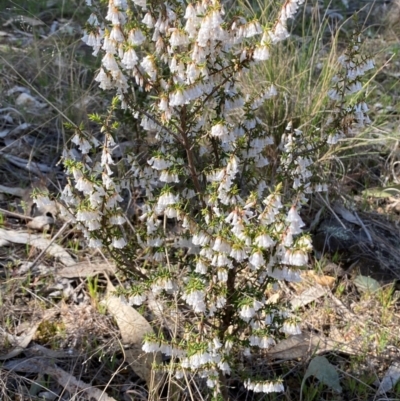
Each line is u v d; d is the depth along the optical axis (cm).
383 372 73
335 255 87
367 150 102
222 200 56
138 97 80
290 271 55
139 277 66
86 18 133
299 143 66
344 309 80
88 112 103
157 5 54
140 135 87
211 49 53
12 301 76
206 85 54
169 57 55
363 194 97
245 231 53
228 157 61
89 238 60
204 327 60
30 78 111
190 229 58
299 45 124
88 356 70
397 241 92
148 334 59
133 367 67
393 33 130
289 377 71
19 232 85
